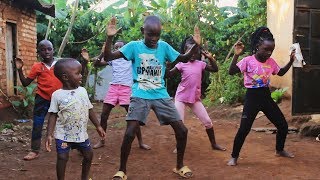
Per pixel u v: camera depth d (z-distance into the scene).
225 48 16.48
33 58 10.73
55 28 15.59
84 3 16.05
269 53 4.92
